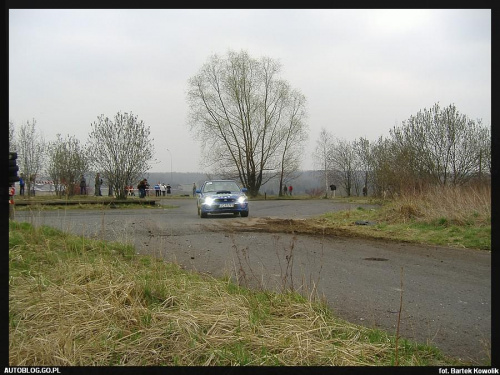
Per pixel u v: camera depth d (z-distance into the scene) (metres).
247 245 8.88
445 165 18.00
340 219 14.40
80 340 3.41
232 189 17.12
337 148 54.66
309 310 4.11
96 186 26.34
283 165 46.41
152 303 4.27
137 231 10.70
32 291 4.34
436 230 10.77
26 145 29.95
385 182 18.77
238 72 43.72
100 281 4.69
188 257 7.31
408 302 4.81
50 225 8.66
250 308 4.10
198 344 3.31
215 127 44.12
